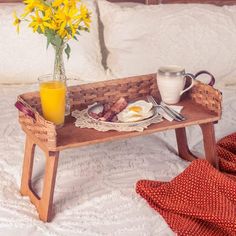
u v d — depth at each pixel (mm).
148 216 1446
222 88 2365
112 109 1640
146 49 2367
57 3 1483
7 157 1754
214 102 1660
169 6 2494
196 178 1557
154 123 1586
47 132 1406
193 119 1620
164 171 1710
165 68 1789
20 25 2346
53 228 1411
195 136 1975
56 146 1416
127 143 1900
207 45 2377
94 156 1788
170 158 1821
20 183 1653
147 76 1815
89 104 1737
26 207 1523
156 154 1831
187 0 2717
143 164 1745
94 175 1667
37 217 1480
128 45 2404
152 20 2424
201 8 2469
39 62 2344
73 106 1711
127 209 1480
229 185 1527
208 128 1679
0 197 1546
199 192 1513
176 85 1715
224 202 1453
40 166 1715
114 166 1728
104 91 1753
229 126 2049
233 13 2486
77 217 1452
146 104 1671
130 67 2359
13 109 2115
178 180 1564
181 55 2355
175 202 1482
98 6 2545
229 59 2393
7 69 2348
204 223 1410
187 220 1411
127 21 2438
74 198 1545
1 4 2549
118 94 1781
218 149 1845
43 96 1530
